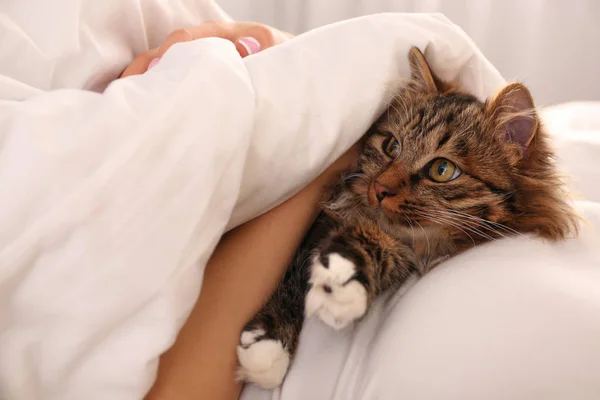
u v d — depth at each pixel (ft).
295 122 1.46
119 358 1.23
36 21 1.70
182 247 1.27
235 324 1.46
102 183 1.21
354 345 1.42
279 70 1.49
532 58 3.44
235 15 3.56
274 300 1.56
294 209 1.59
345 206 1.69
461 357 1.20
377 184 1.62
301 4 3.54
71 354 1.20
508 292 1.25
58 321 1.20
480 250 1.45
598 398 1.12
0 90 1.42
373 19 1.64
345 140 1.55
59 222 1.18
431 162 1.62
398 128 1.70
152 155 1.25
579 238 1.45
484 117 1.62
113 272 1.21
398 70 1.66
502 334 1.20
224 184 1.33
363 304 1.44
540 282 1.26
